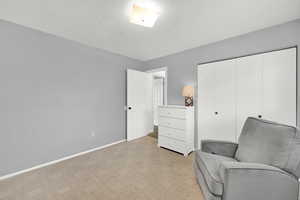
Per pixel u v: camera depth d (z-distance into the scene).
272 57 2.09
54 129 2.34
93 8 1.66
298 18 1.89
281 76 2.03
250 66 2.28
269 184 1.06
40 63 2.18
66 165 2.24
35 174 1.97
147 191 1.61
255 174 1.05
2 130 1.85
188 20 1.93
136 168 2.14
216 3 1.58
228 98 2.50
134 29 2.18
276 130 1.27
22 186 1.69
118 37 2.46
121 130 3.47
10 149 1.91
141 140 3.59
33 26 2.05
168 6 1.63
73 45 2.58
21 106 2.00
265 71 2.15
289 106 1.97
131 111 3.59
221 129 2.58
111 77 3.24
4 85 1.86
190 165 2.24
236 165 1.09
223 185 1.09
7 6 1.60
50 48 2.29
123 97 3.52
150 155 2.64
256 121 1.54
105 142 3.12
